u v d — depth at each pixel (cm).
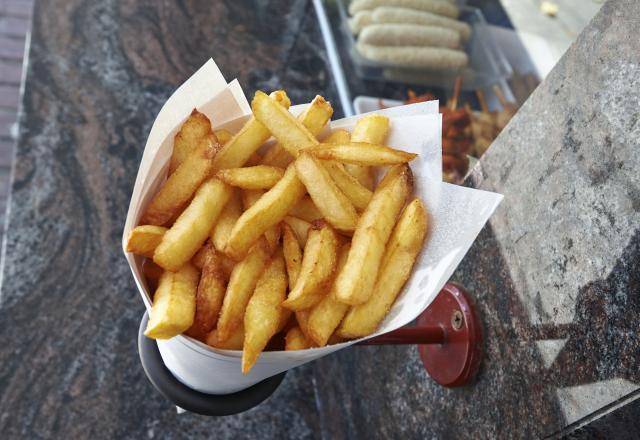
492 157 51
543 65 84
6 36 134
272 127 38
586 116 42
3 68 129
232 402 44
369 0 95
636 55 39
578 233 41
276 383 45
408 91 90
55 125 85
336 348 34
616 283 37
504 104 81
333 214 38
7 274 72
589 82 42
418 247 38
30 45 91
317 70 100
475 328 49
